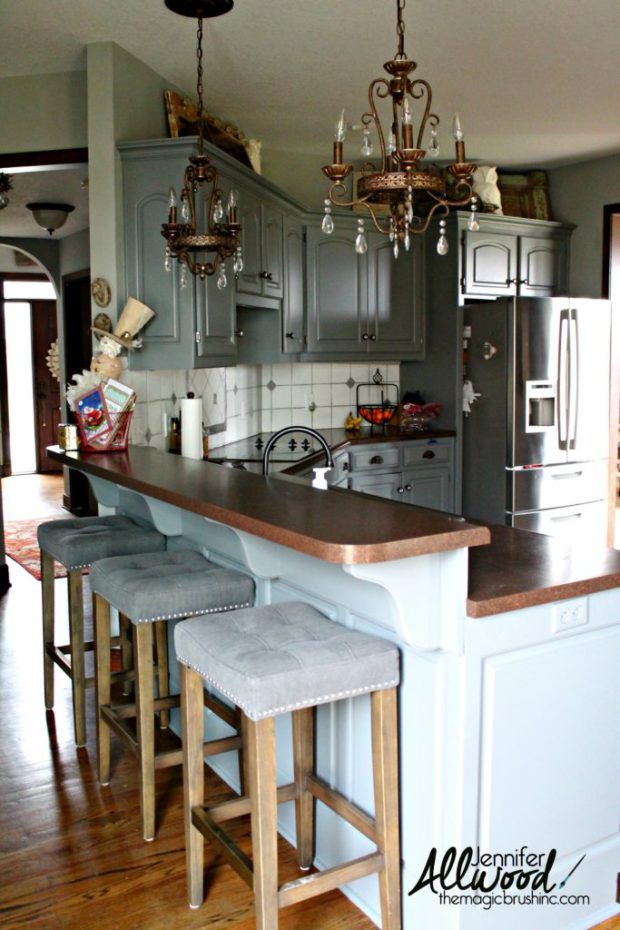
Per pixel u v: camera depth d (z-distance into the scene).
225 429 4.86
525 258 5.55
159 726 3.16
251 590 2.44
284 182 5.24
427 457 5.29
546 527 5.16
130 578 2.41
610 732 2.06
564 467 5.18
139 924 2.06
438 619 1.79
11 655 4.01
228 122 4.53
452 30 3.32
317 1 3.03
